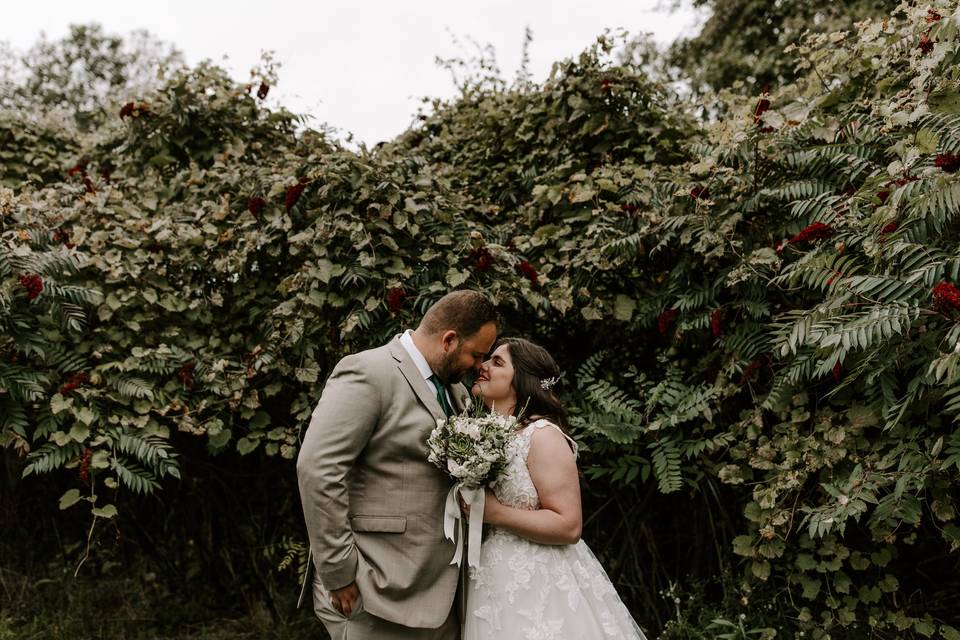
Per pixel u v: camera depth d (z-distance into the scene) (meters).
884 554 2.78
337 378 2.16
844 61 3.26
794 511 2.83
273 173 3.63
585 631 2.18
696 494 3.38
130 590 4.15
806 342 2.70
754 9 9.85
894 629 2.90
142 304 3.35
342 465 2.04
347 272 3.21
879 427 2.74
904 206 2.47
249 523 4.04
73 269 3.20
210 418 3.25
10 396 3.05
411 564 2.09
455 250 3.36
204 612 4.01
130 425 3.19
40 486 4.46
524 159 3.95
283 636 3.63
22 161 4.86
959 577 3.12
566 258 3.38
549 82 3.88
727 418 3.23
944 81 2.70
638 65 3.96
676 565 3.44
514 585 2.17
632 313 3.40
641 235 3.22
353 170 3.36
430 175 3.61
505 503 2.25
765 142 3.15
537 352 2.49
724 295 3.23
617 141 3.85
